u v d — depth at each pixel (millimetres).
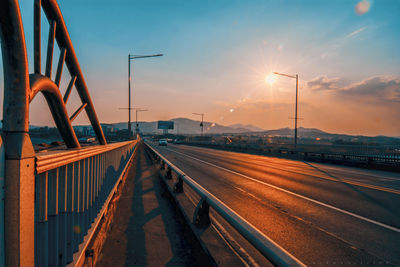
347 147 19375
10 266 1399
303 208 6582
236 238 4398
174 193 6172
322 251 4027
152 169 13703
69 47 2762
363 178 12320
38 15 2066
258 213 6059
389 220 5664
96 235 3572
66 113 2777
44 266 1893
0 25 1371
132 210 5898
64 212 2309
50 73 2414
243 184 10125
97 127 4023
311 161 22141
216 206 3104
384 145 17141
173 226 4824
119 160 7715
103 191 4539
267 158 25000
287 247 4156
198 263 3303
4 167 1390
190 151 35781
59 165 2045
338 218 5762
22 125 1463
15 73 1438
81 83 3275
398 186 10203
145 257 3525
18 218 1414
